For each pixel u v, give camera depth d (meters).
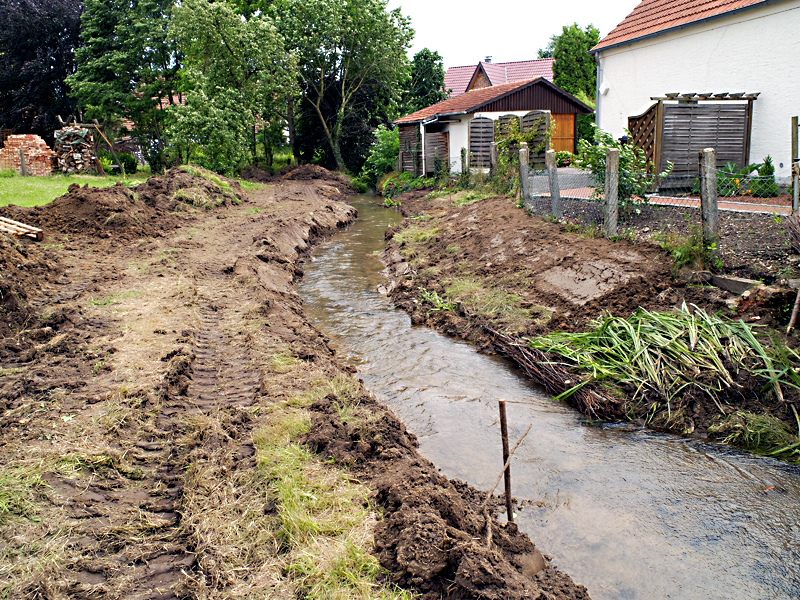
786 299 6.42
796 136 8.23
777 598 3.69
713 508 4.61
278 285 10.52
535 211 12.08
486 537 3.89
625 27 15.75
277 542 3.67
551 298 8.63
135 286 9.00
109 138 31.23
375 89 36.78
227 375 6.32
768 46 11.59
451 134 25.48
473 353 8.05
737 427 5.58
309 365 6.70
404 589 3.36
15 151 23.69
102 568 3.31
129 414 4.96
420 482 4.29
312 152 37.53
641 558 4.08
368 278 12.22
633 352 6.59
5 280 7.18
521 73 41.72
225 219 16.09
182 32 28.00
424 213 18.05
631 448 5.55
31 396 5.20
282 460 4.57
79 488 3.98
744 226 8.73
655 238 8.66
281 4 34.25
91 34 32.34
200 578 3.32
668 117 11.92
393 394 6.74
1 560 3.22
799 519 4.43
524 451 5.51
